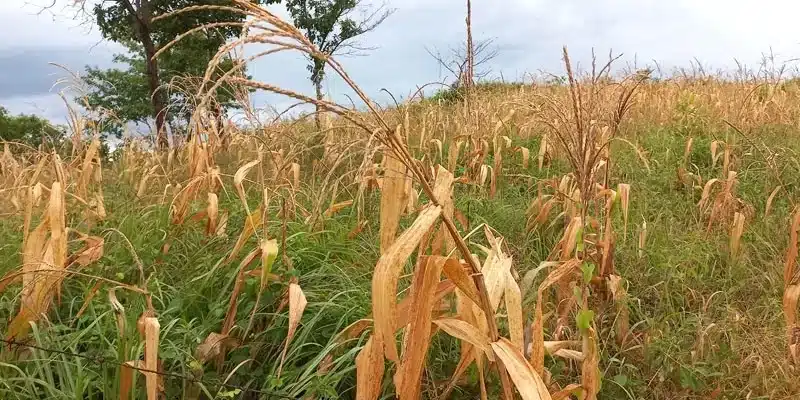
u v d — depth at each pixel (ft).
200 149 17.65
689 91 34.06
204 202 16.63
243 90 15.85
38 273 9.68
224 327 9.95
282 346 10.00
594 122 12.16
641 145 24.90
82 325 10.59
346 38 55.16
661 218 18.03
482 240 14.88
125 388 8.02
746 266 14.57
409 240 5.92
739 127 26.08
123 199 16.99
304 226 13.75
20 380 8.35
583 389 7.97
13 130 60.18
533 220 16.66
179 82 21.20
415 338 6.21
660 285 13.44
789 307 10.89
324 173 17.76
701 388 10.28
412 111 27.99
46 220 10.37
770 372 10.68
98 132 18.15
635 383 10.03
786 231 15.85
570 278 11.33
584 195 10.58
